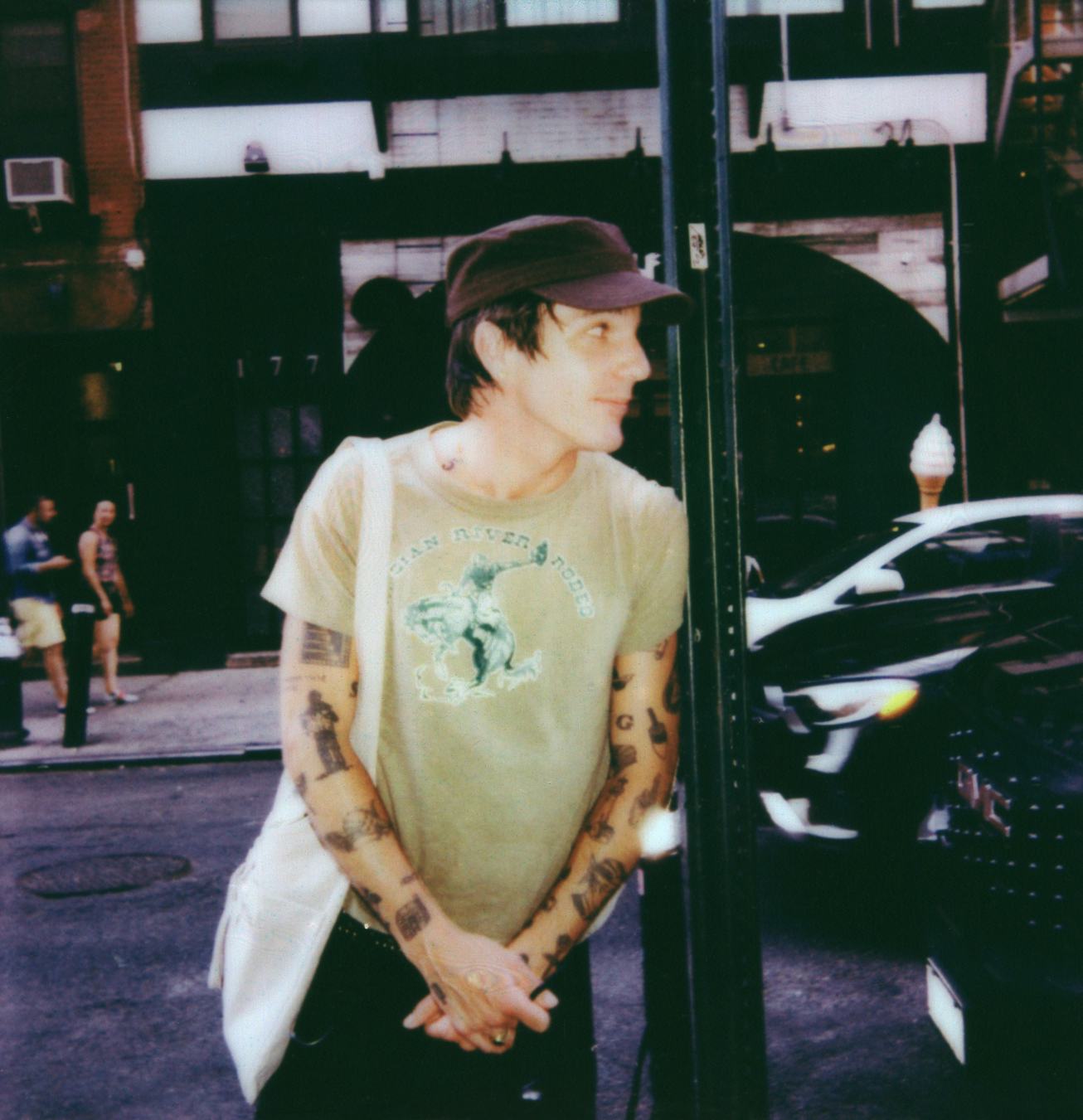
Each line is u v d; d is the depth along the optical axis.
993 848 2.41
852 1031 3.53
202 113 11.64
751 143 11.62
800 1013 3.66
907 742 4.24
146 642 11.73
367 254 11.70
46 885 5.24
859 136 11.49
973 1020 2.48
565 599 1.42
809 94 11.56
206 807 6.62
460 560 1.40
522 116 11.55
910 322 11.54
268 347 11.78
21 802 6.94
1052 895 2.26
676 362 1.71
